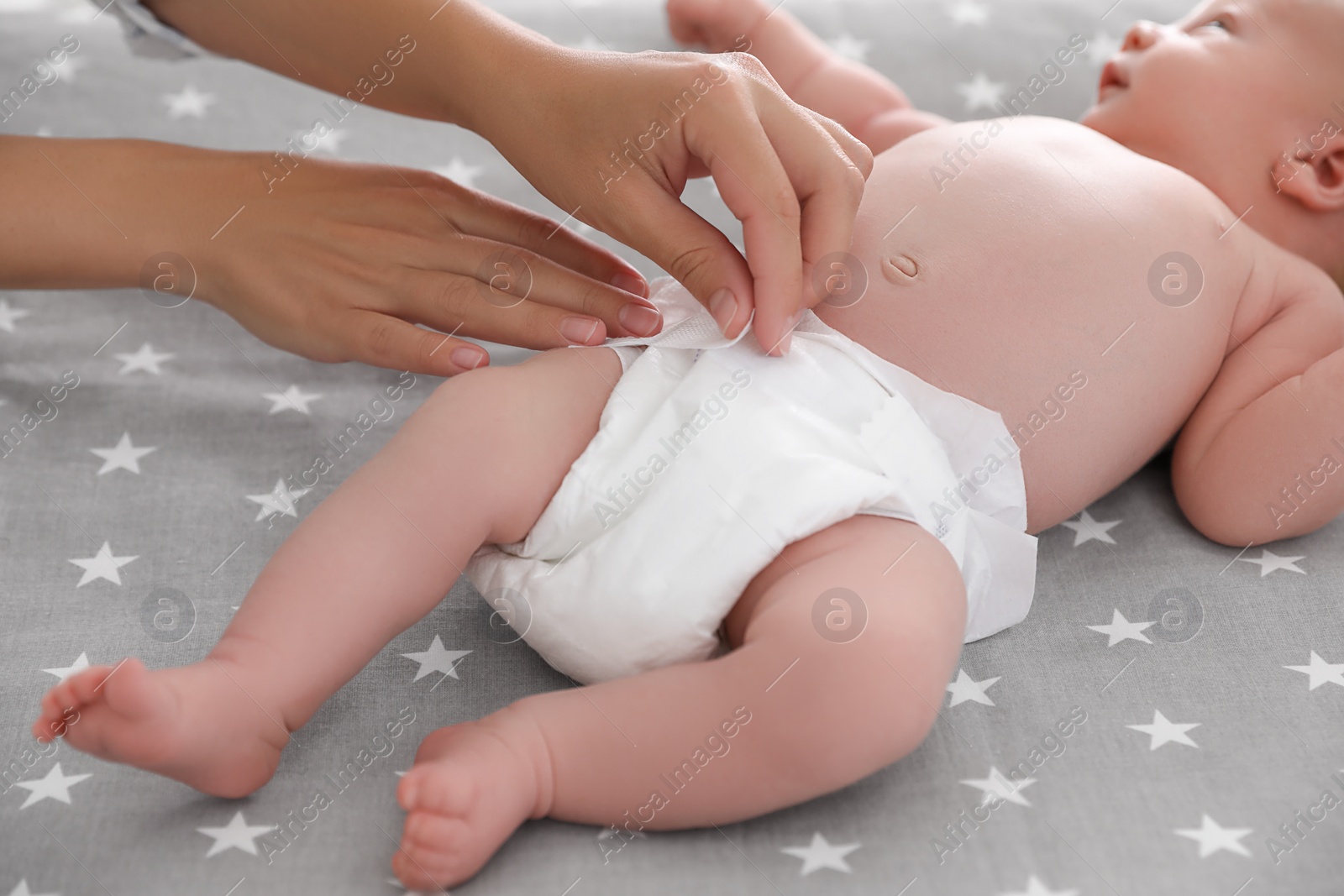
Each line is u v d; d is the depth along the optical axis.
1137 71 1.54
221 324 1.56
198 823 0.88
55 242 1.26
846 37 1.97
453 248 1.25
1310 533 1.28
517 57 1.11
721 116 0.96
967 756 0.97
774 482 0.99
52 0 2.17
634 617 0.97
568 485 1.04
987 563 1.15
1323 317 1.38
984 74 1.94
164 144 1.36
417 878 0.81
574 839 0.89
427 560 0.97
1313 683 1.05
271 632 0.91
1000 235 1.26
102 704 0.80
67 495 1.28
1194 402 1.34
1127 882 0.84
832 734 0.85
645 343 1.14
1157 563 1.24
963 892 0.83
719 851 0.87
